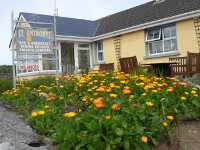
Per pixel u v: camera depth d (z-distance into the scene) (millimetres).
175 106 2555
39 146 2074
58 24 10289
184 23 7234
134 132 1880
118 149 1856
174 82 3139
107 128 1831
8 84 5172
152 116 2182
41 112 2447
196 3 7230
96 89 3062
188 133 2373
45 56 5840
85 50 10305
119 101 2344
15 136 2193
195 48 6934
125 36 9000
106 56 9781
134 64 6598
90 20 11539
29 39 5086
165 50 7785
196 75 5566
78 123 1925
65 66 9281
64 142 1877
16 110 3355
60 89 3494
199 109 2713
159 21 7719
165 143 2133
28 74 6363
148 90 2795
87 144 1806
